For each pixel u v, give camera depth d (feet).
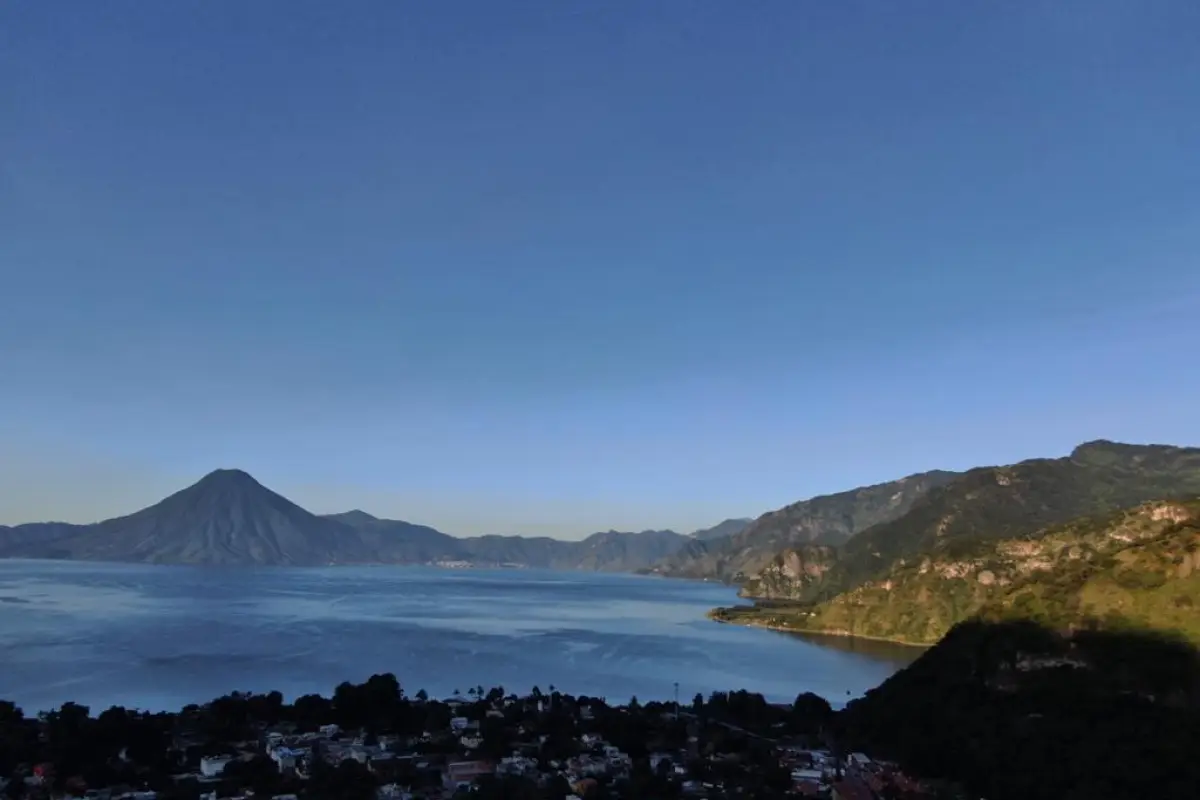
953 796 448.24
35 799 458.09
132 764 522.47
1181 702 440.04
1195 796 379.76
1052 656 515.09
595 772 512.22
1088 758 426.51
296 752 552.00
